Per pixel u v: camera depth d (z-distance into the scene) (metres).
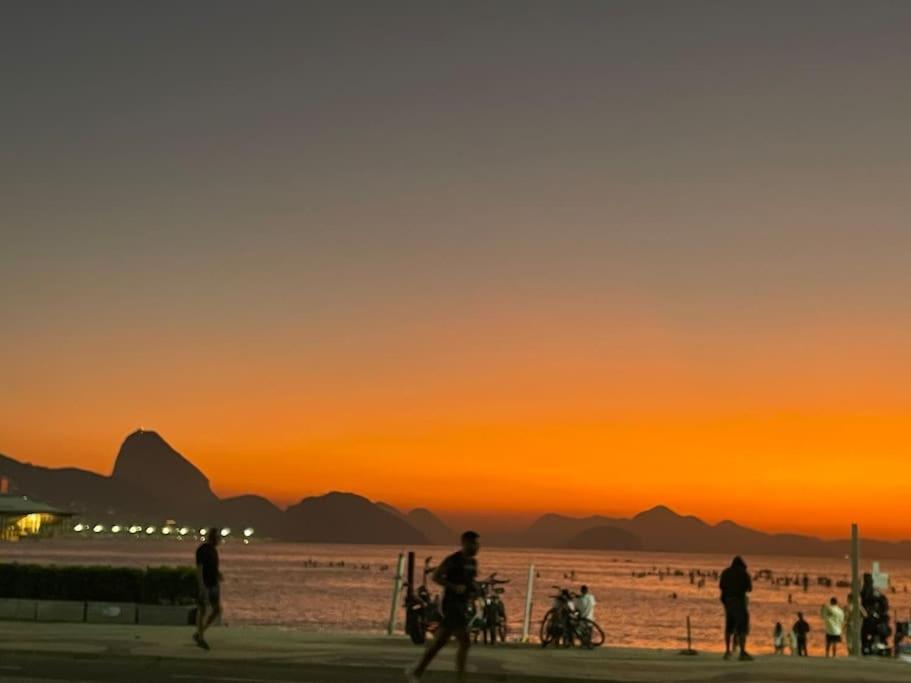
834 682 17.80
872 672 19.08
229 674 17.47
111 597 25.44
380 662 18.86
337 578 178.75
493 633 23.64
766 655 22.47
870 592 26.78
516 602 115.44
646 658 20.78
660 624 96.06
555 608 23.11
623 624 95.19
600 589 183.75
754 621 109.06
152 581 25.41
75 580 25.56
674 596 154.38
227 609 88.12
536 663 19.33
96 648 19.75
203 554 20.31
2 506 150.38
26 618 25.05
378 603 102.62
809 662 20.81
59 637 21.39
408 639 23.12
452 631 15.79
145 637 21.78
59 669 17.55
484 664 19.00
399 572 26.19
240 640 21.75
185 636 22.23
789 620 112.00
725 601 21.58
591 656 20.81
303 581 162.00
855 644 24.45
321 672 17.92
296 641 21.84
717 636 79.00
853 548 24.78
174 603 25.36
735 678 18.00
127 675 17.00
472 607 22.86
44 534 161.00
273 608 92.44
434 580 15.91
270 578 172.00
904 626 26.70
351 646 21.23
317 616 82.06
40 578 25.62
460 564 15.94
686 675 18.22
